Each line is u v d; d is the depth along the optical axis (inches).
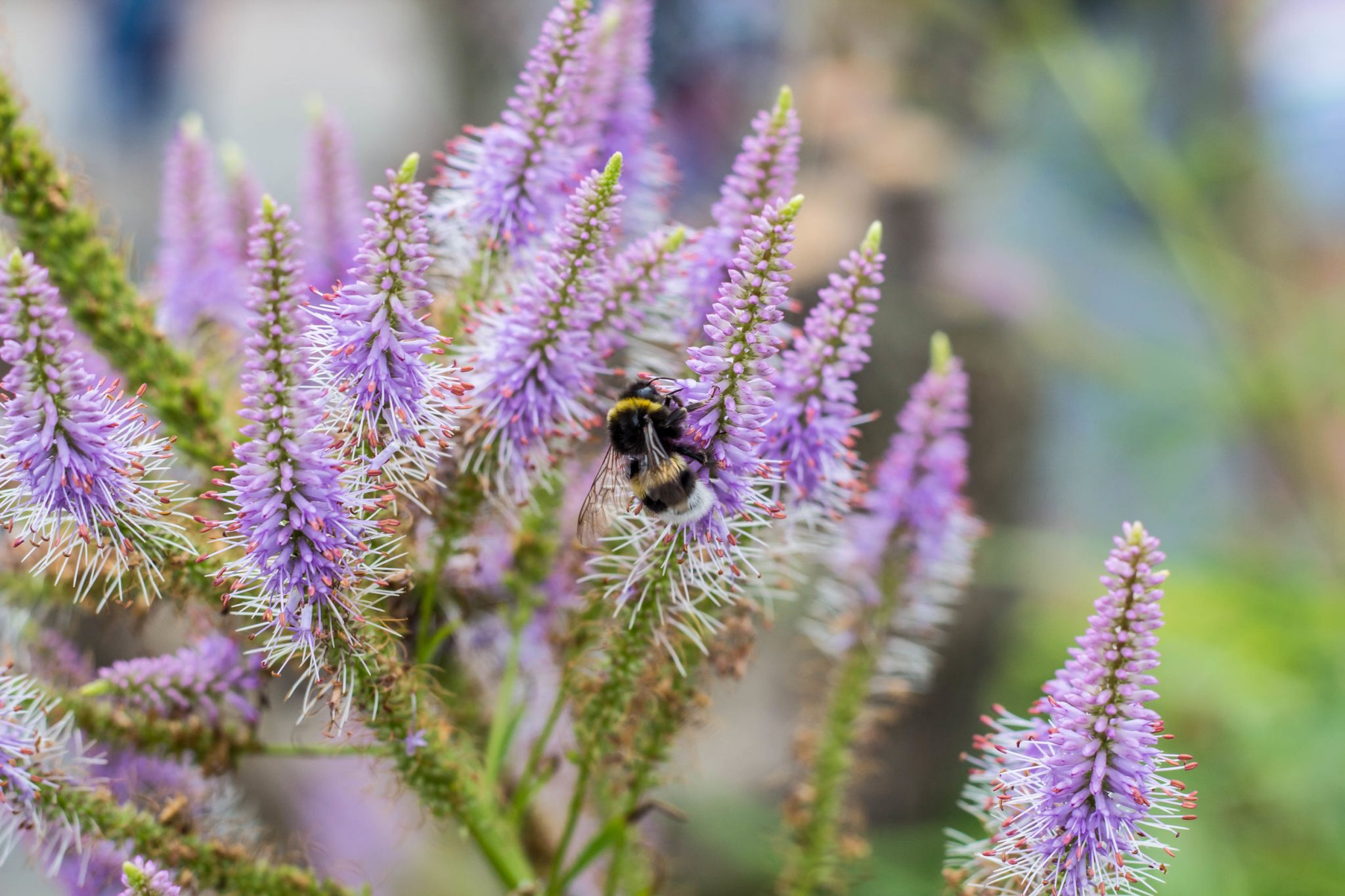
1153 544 13.2
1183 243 27.2
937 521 15.5
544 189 14.7
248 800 21.1
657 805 14.9
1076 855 13.4
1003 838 13.6
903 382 28.9
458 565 15.1
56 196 15.3
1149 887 13.5
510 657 15.3
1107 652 13.2
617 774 15.2
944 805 28.0
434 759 14.5
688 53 29.2
